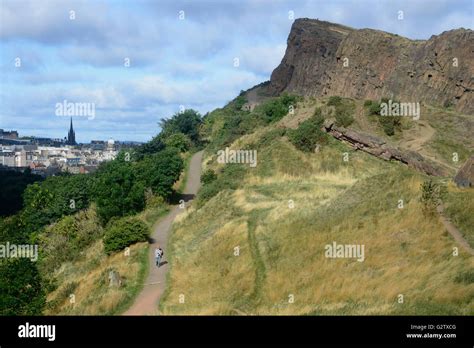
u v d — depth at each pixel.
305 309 27.50
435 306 24.89
